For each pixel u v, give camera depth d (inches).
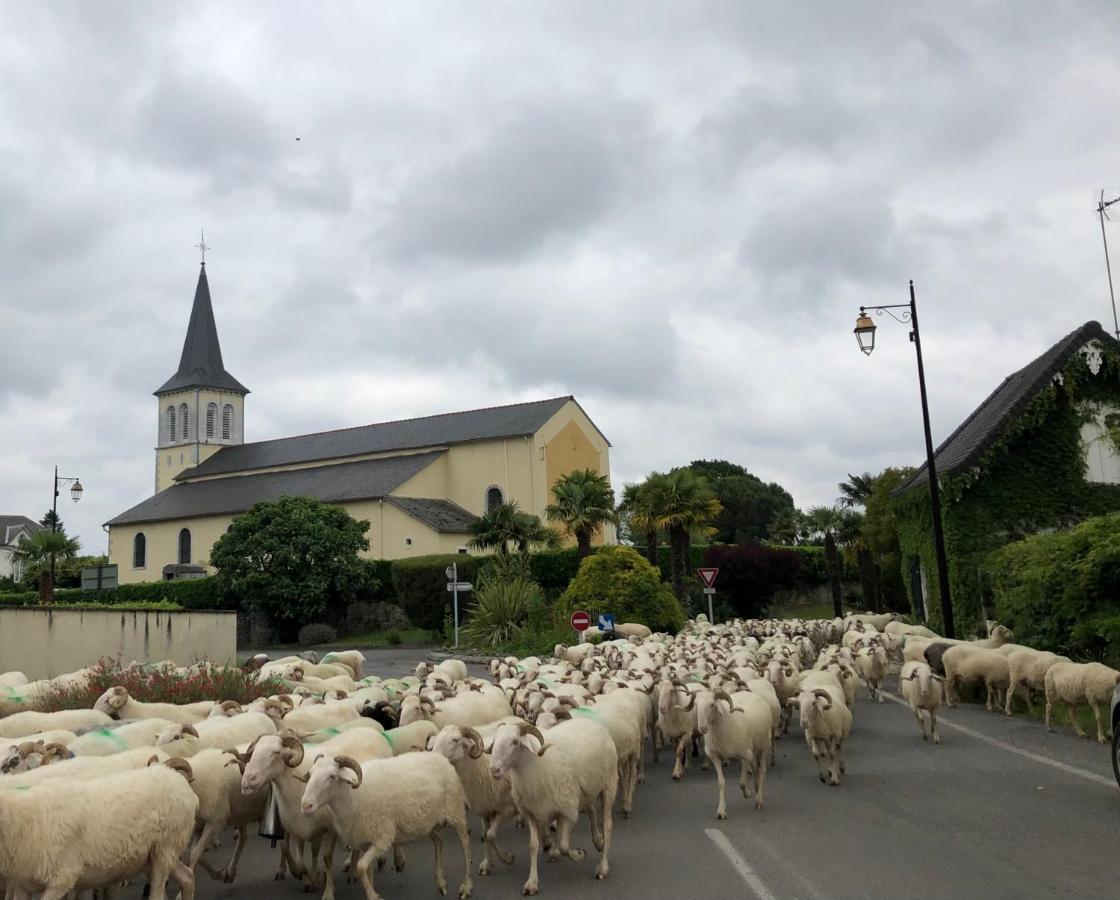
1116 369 1108.5
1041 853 324.8
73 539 1733.5
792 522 2431.1
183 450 3346.5
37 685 605.0
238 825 355.9
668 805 430.6
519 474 2509.8
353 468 2716.5
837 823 379.2
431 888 328.5
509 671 687.7
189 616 1080.2
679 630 1291.8
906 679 564.1
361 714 490.6
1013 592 824.3
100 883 279.3
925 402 933.8
